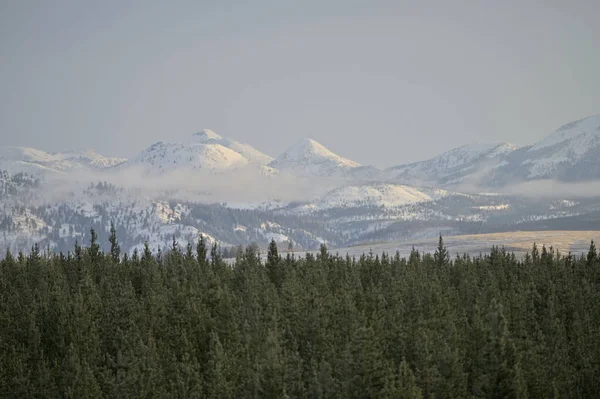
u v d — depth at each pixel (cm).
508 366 12112
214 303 17088
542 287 18800
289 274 19488
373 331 12938
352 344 12269
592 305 17775
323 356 12800
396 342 13975
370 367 11781
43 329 15788
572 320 16925
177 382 12875
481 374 12419
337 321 15650
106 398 12719
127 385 12462
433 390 12062
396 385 12019
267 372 11544
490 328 12412
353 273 19650
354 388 11706
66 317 15500
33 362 14588
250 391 11825
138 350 13675
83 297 16850
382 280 19975
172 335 15288
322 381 11850
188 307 15975
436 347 13462
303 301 16050
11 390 13138
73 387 12581
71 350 13538
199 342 15300
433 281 17975
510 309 16125
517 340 13712
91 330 14925
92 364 14038
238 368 13050
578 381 13412
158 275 18875
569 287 18625
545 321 15900
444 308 15850
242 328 15000
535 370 12550
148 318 15938
